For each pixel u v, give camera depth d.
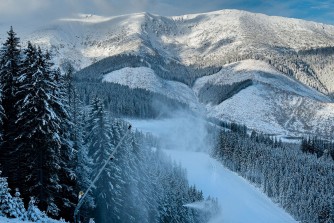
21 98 32.94
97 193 43.88
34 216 24.41
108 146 44.41
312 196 135.75
